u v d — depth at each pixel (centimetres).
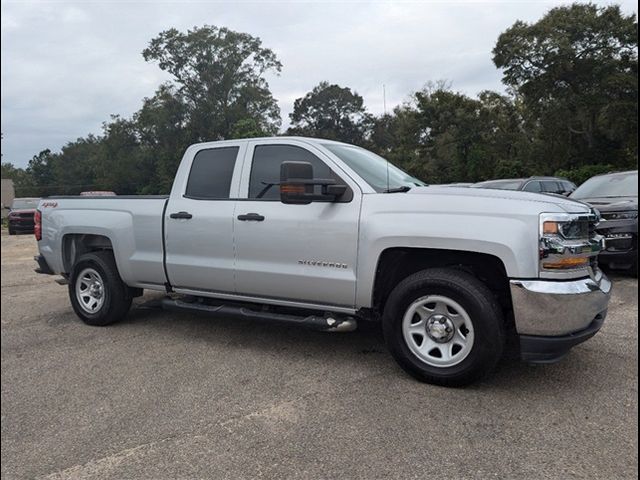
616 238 730
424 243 366
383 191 412
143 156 6147
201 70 6103
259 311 461
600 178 913
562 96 3491
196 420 333
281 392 371
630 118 3152
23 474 281
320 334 512
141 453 296
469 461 274
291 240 425
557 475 259
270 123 6456
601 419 315
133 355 466
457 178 3888
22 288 862
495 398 349
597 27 3297
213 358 450
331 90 7875
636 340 460
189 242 488
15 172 9388
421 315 376
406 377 392
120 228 536
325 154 430
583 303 338
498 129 4097
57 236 591
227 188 477
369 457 281
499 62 3625
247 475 268
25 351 492
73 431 326
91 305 574
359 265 395
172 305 511
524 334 344
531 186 1333
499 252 344
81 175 8631
